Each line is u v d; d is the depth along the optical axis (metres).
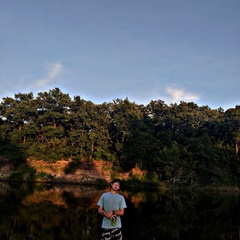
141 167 63.81
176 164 61.19
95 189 50.41
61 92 74.50
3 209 26.23
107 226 9.10
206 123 88.31
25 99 76.81
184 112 88.69
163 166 60.97
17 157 62.25
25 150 64.94
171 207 32.84
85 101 77.19
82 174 63.44
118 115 74.12
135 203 34.81
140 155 62.34
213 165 63.50
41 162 64.56
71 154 66.38
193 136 78.81
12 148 63.31
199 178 62.41
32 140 67.88
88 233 18.92
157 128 83.50
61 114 69.12
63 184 58.88
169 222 24.28
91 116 73.12
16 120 69.31
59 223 21.52
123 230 20.75
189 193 54.19
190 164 61.91
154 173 61.47
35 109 69.12
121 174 64.12
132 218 25.28
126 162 65.12
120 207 9.13
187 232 20.95
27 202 30.97
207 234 20.64
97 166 65.12
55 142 65.69
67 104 73.81
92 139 66.50
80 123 70.12
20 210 26.08
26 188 47.06
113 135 70.69
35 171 61.75
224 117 90.19
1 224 20.64
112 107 82.31
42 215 24.19
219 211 31.33
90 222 22.09
